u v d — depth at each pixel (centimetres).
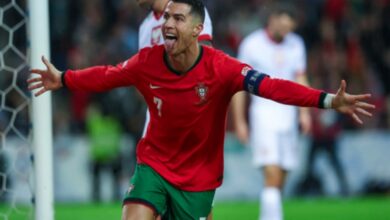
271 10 3025
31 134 2050
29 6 2038
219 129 1783
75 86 1767
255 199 4747
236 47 5778
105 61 5438
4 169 3881
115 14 5856
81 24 5750
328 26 5844
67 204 4431
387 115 5297
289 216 3609
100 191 4631
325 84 5459
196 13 1695
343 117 5112
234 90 1733
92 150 4575
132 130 4656
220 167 1817
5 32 5184
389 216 3584
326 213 3731
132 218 1756
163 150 1791
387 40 5912
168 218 1845
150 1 1962
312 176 4791
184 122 1748
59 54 5553
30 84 1812
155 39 1966
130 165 4666
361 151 4866
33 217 2050
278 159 2894
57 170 4647
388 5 6088
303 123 2978
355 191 4866
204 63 1725
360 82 5538
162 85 1733
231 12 5966
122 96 4700
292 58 3002
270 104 2905
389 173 4897
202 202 1809
